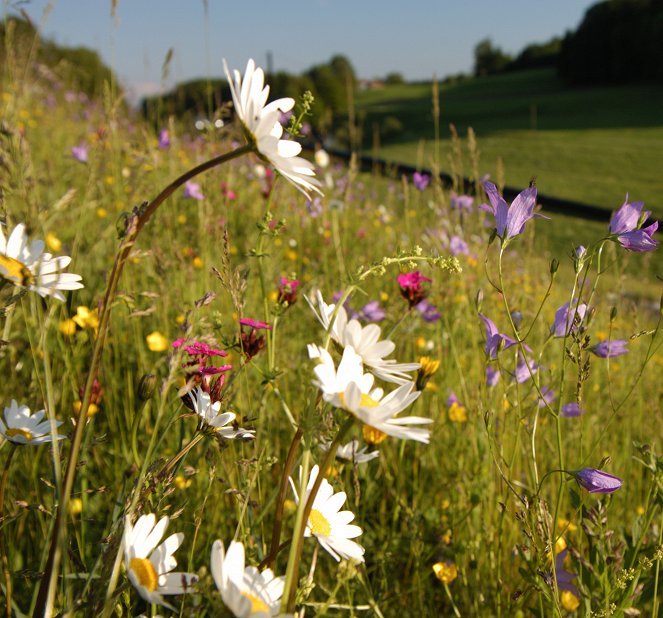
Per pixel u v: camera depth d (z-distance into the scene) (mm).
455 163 3479
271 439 2203
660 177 25359
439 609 2004
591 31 60625
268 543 1798
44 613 867
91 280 2992
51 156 5074
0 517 1182
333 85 26266
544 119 45281
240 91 947
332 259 4043
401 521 2145
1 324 1931
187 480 1853
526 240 3316
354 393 857
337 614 1639
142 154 3447
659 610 1579
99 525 1806
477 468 2115
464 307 3066
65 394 2055
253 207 4848
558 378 2383
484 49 86875
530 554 1527
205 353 1205
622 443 2832
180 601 1261
